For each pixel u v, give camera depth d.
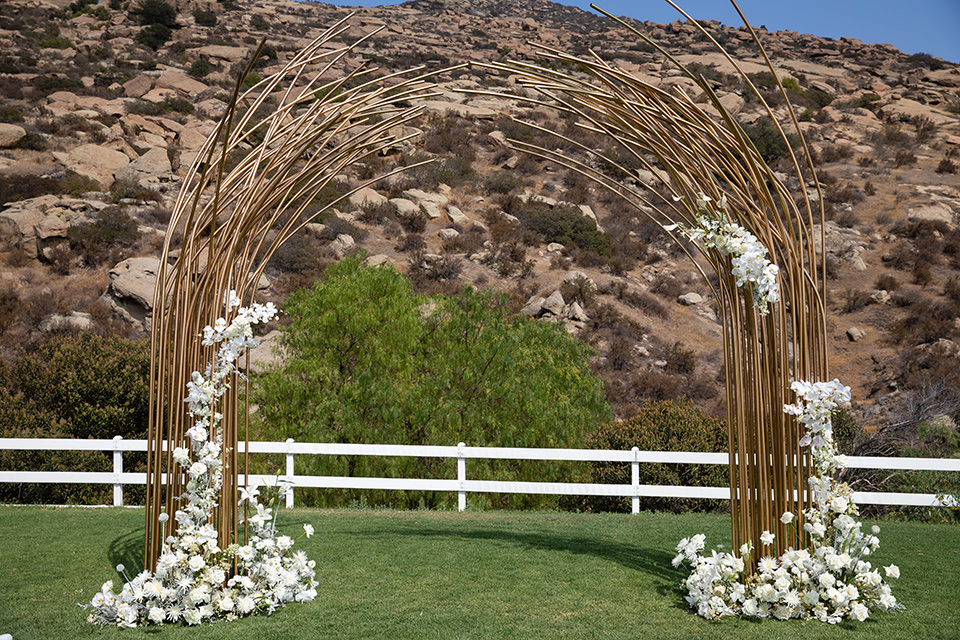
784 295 4.90
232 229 4.96
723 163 4.95
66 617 4.73
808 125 41.91
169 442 4.89
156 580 4.73
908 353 22.36
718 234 4.87
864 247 29.42
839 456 4.79
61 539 6.91
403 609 4.89
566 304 25.44
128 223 26.67
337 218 28.86
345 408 11.47
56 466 10.93
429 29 79.31
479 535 7.26
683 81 46.03
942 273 27.39
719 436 10.76
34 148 31.58
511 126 40.44
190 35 60.31
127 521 7.86
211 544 4.76
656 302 26.58
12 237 25.03
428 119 40.84
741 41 72.56
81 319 21.34
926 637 4.34
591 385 12.90
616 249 30.23
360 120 5.34
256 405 12.84
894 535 7.46
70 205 26.81
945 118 46.75
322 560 6.18
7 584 5.45
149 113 38.72
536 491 9.29
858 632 4.43
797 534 4.95
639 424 10.96
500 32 80.12
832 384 4.66
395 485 9.40
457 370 12.20
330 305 12.06
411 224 29.94
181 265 4.77
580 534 7.36
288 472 9.41
